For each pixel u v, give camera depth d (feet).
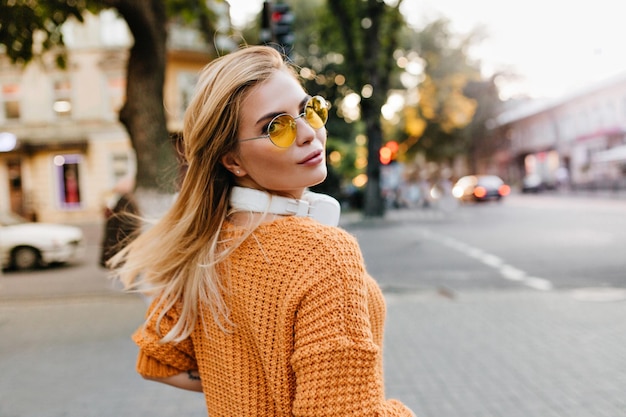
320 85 75.25
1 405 12.28
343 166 94.68
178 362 3.77
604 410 11.18
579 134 126.21
